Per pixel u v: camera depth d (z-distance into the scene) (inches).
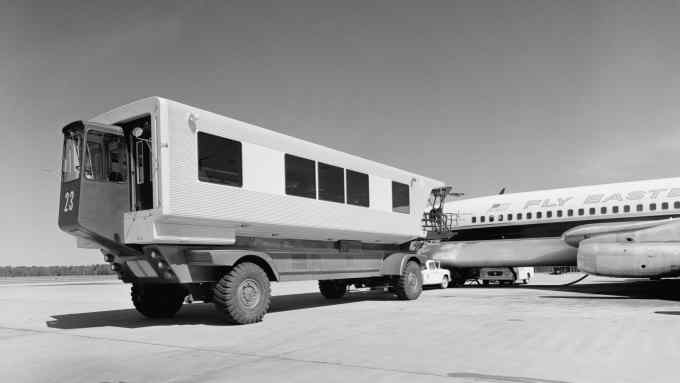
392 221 585.6
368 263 578.2
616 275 576.4
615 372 207.5
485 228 845.8
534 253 796.6
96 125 371.6
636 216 714.2
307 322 390.3
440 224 704.4
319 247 512.1
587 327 334.0
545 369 214.2
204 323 406.3
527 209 808.9
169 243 372.5
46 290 1133.1
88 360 255.6
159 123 358.0
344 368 222.2
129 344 303.1
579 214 761.0
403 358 241.9
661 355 240.8
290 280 470.9
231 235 410.9
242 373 217.2
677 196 691.4
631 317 387.5
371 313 448.1
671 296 605.9
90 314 510.0
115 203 375.6
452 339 294.8
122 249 387.2
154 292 451.8
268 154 439.5
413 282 604.4
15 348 302.2
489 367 219.8
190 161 373.7
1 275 4037.9
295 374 212.7
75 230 368.8
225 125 404.5
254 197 420.5
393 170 599.5
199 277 392.8
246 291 392.5
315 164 490.6
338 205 510.0
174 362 243.9
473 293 708.7
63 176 375.6
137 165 382.0
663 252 551.8
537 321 369.7
